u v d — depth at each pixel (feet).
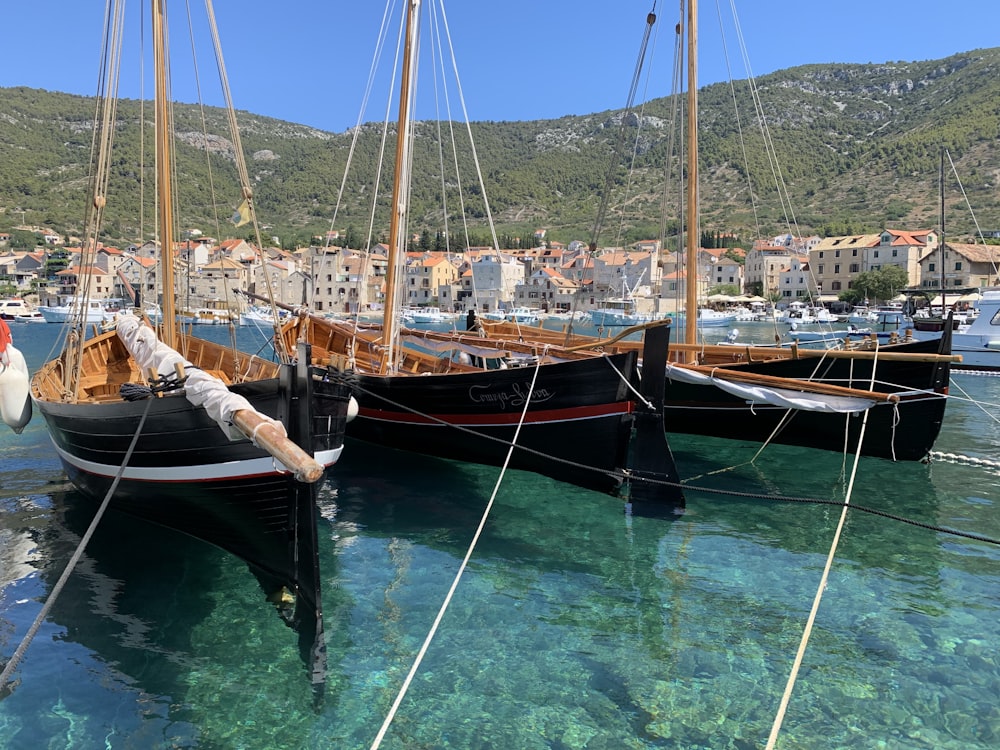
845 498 38.86
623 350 44.93
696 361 49.14
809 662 22.50
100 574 27.84
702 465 45.70
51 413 32.42
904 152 592.60
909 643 23.65
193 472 25.57
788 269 372.17
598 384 34.63
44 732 18.44
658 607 26.16
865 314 248.93
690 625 24.82
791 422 46.39
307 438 23.43
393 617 25.11
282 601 25.41
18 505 36.37
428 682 21.12
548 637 23.90
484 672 21.74
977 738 18.80
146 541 31.35
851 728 19.24
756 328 237.86
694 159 48.42
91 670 21.26
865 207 530.27
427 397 40.83
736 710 20.02
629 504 35.88
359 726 18.98
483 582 28.17
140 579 27.40
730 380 39.81
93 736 18.33
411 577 28.53
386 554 30.91
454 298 391.65
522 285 389.60
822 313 261.85
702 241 478.18
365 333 62.64
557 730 19.02
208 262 186.60
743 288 398.42
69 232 504.43
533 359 45.60
